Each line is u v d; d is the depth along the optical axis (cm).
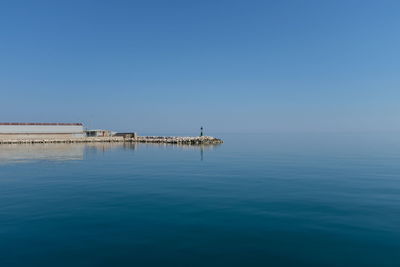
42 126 10338
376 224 1488
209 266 1072
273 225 1484
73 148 7631
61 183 2636
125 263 1097
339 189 2336
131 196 2114
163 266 1073
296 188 2383
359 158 4872
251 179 2833
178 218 1605
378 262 1098
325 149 7194
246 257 1142
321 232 1385
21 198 2059
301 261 1109
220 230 1421
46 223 1525
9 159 4784
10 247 1235
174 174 3169
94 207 1825
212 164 4103
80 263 1099
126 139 11400
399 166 3772
